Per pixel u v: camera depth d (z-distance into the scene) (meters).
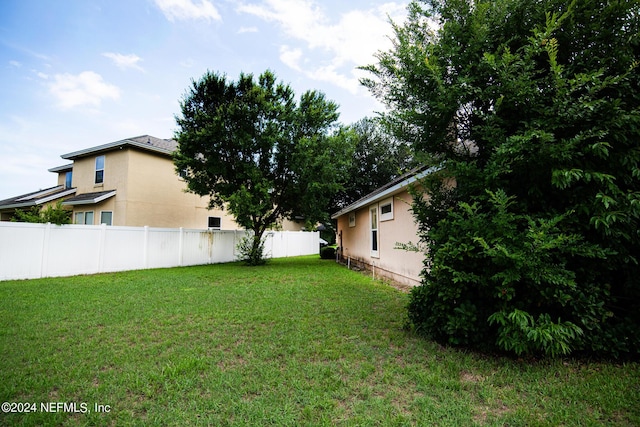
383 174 25.30
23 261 9.09
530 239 2.91
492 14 3.61
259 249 14.20
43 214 10.34
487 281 3.21
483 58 3.46
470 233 3.21
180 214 16.72
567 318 3.14
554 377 2.87
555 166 2.96
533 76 3.49
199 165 12.84
